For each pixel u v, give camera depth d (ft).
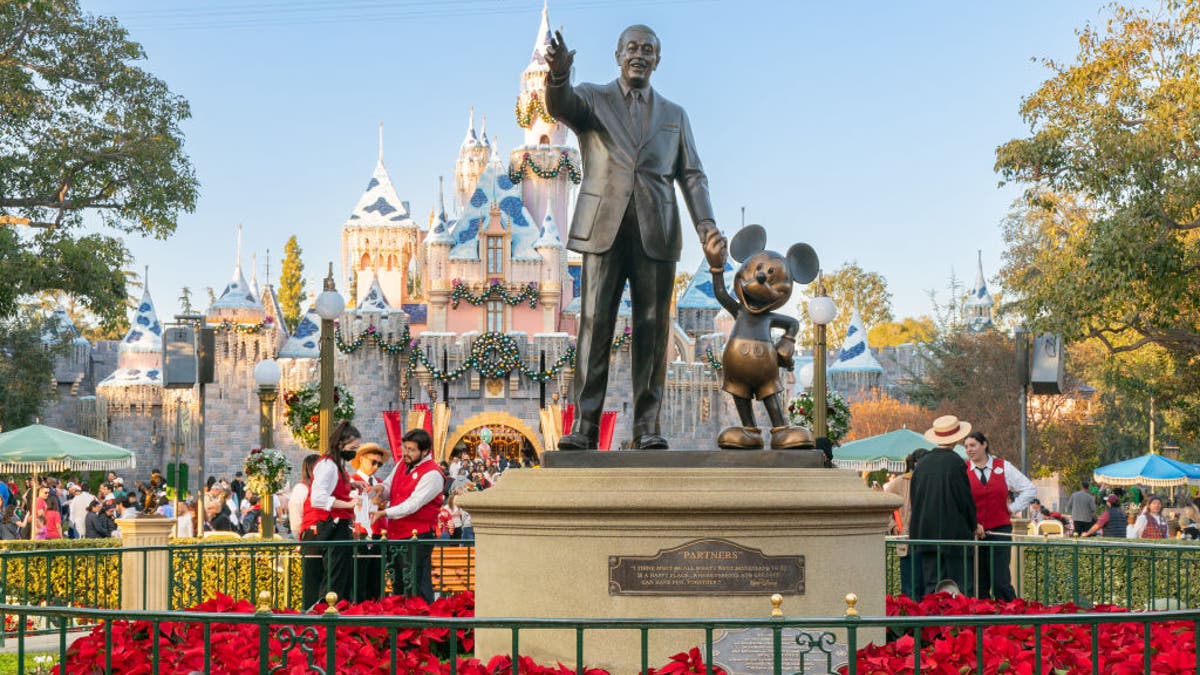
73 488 109.81
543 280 275.39
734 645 25.00
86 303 128.06
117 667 25.31
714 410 261.65
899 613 31.14
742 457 27.43
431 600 40.27
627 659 26.00
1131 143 93.40
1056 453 200.85
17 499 135.33
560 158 302.86
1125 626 27.91
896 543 39.32
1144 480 110.52
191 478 263.70
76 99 128.26
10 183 128.26
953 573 40.24
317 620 18.81
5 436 96.94
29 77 122.42
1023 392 69.62
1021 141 103.40
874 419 244.22
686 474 26.45
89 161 126.72
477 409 257.96
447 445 254.68
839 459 93.81
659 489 26.30
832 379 284.20
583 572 26.21
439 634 28.81
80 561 61.26
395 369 262.06
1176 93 94.63
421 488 39.73
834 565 26.50
